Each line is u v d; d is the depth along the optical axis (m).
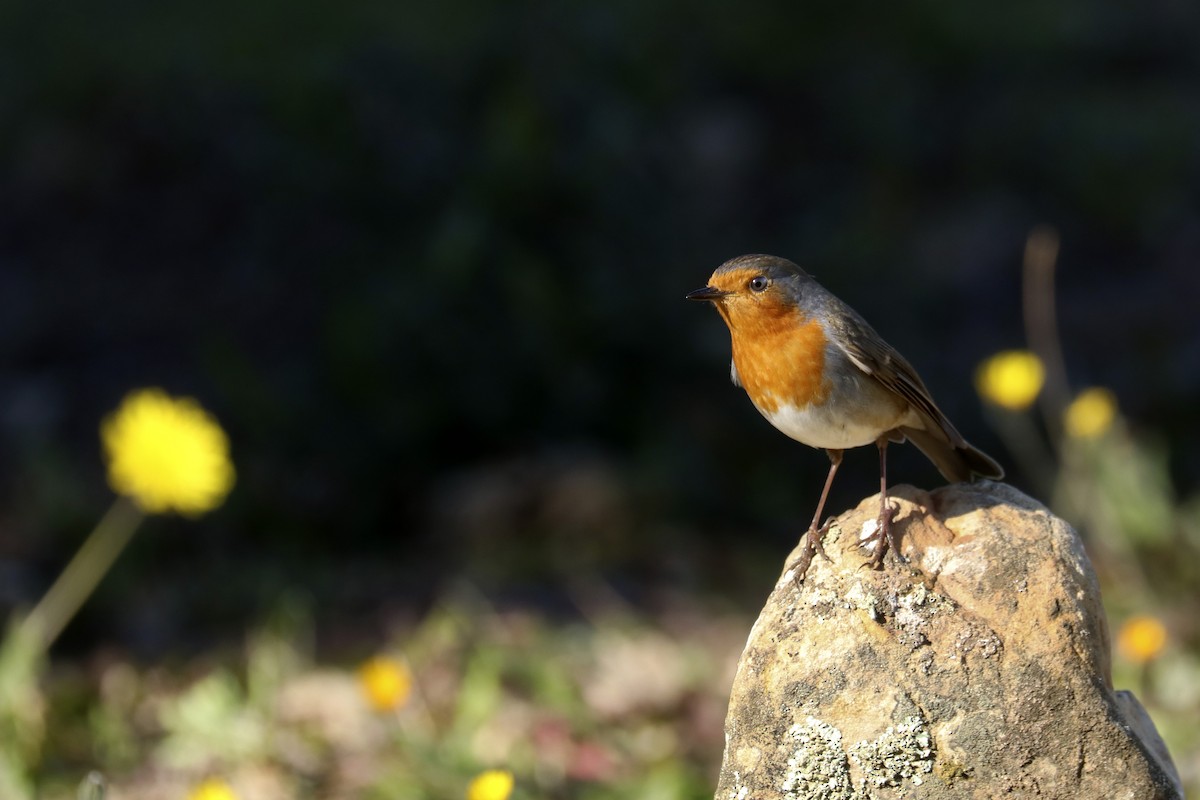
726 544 12.34
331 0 20.50
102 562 11.18
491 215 13.62
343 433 13.19
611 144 14.02
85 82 18.83
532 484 12.66
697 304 13.80
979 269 16.64
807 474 13.51
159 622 10.87
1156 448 13.08
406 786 7.96
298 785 8.15
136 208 17.30
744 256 6.28
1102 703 4.91
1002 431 13.63
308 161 14.21
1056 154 18.55
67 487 12.37
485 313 13.30
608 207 13.84
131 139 18.06
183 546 12.21
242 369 13.38
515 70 14.66
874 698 4.99
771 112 19.12
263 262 15.58
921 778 4.95
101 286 16.33
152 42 19.59
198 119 17.89
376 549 12.77
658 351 13.65
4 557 11.80
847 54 20.44
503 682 9.34
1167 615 9.55
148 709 9.22
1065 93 19.88
